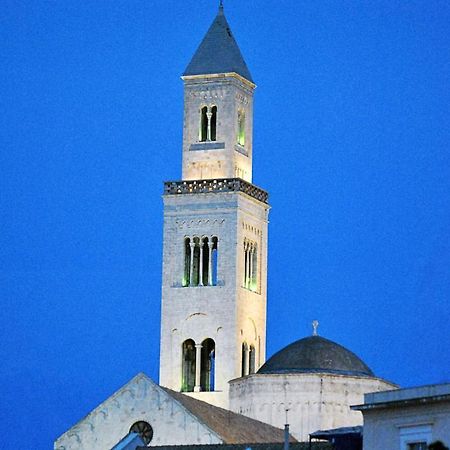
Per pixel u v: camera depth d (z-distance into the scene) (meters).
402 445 193.00
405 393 194.12
